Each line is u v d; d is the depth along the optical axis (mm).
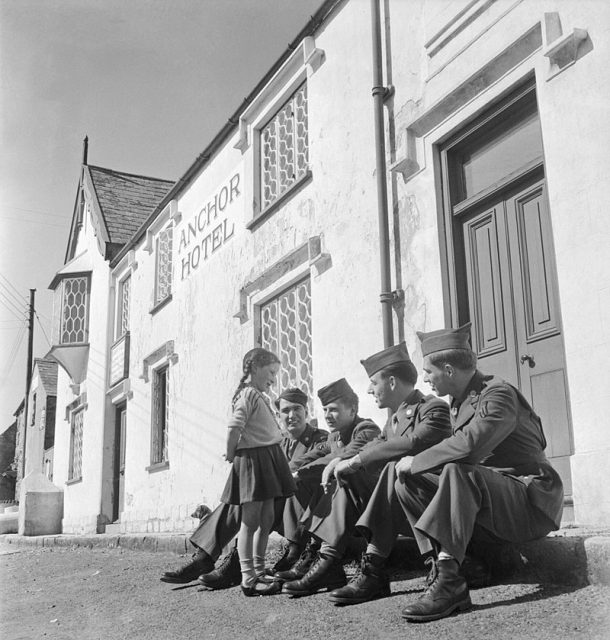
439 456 3240
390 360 4090
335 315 7113
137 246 13805
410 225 6199
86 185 17125
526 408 3566
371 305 6609
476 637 2783
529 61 5086
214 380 9898
